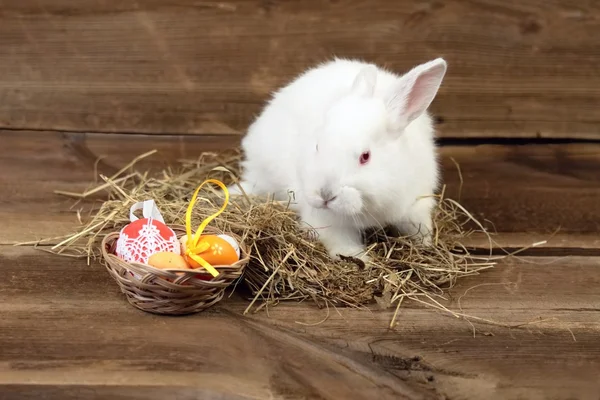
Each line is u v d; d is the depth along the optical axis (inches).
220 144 41.8
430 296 32.4
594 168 41.6
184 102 41.5
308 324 30.4
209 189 36.8
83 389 27.2
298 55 41.3
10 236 35.3
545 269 34.8
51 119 41.3
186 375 27.9
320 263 32.4
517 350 29.6
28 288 31.8
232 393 27.3
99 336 29.3
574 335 30.5
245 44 41.1
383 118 32.2
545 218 38.9
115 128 41.6
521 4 40.7
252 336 29.7
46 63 40.9
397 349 29.4
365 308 31.5
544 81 41.4
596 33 41.0
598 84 41.5
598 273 34.6
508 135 41.7
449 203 39.6
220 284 29.9
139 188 37.1
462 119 41.6
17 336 29.2
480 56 41.2
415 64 41.3
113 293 31.8
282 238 32.4
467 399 27.5
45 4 40.3
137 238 30.3
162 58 41.1
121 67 41.2
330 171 31.4
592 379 28.5
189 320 30.4
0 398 27.2
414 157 33.4
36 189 39.4
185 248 30.7
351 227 33.9
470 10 40.8
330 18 40.9
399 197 32.7
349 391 27.6
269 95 41.6
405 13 40.8
